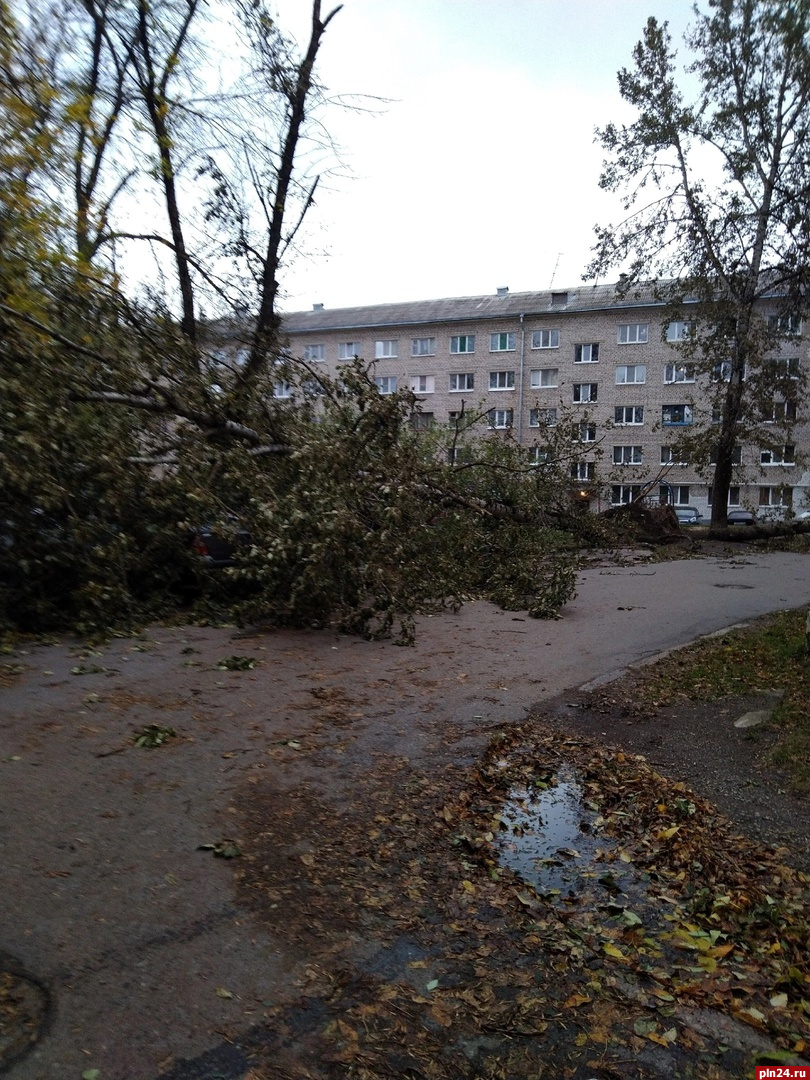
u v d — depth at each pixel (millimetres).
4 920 3217
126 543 9008
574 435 17344
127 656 7668
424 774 4945
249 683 6844
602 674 7328
